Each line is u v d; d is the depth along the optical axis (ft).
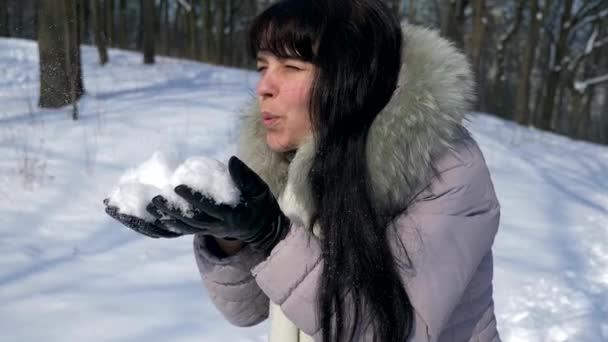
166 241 13.46
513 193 20.34
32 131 20.10
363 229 3.03
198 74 41.14
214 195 2.82
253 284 3.77
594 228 16.89
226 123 24.50
